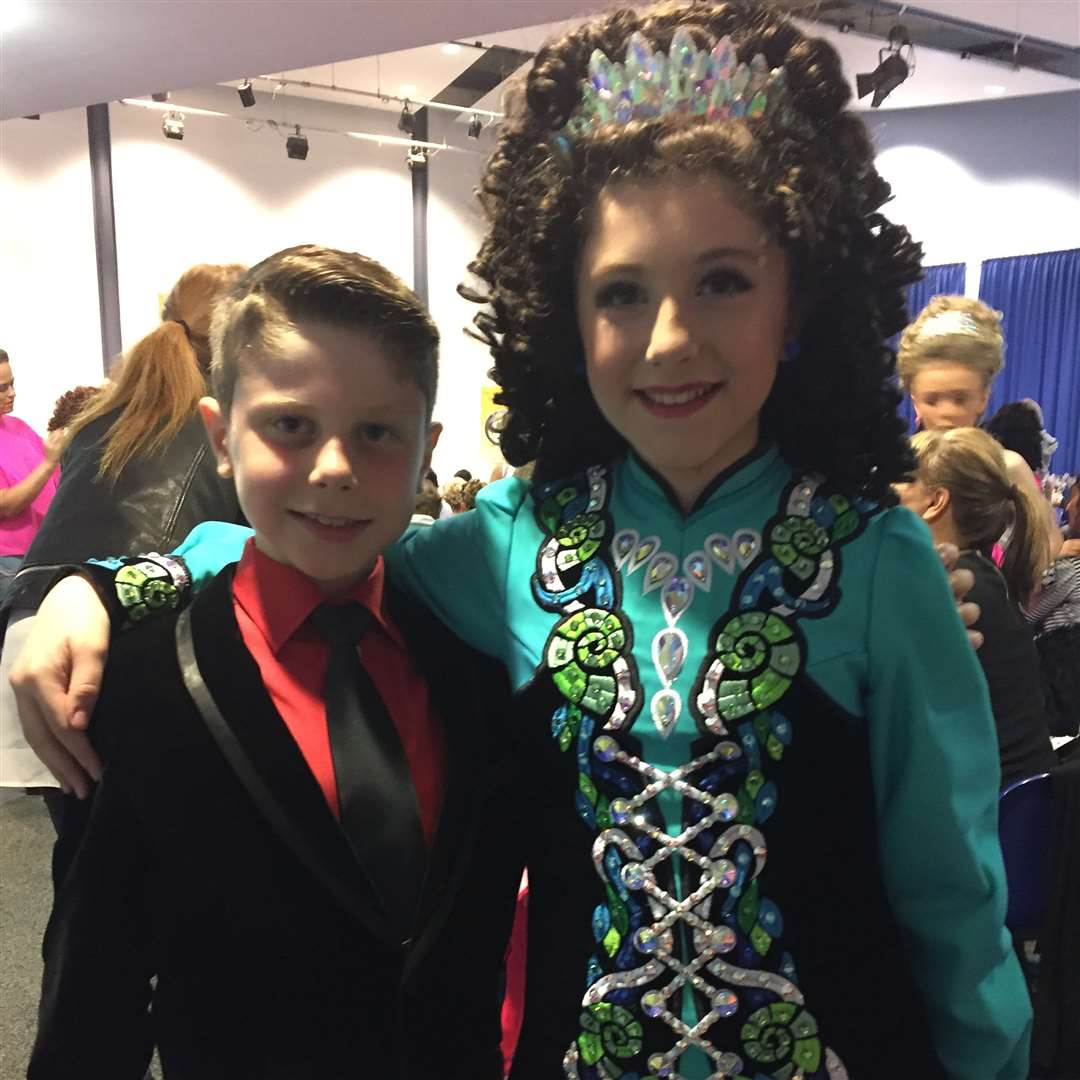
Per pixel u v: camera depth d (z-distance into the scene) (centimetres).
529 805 81
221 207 686
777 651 72
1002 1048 76
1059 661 220
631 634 76
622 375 72
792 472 79
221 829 71
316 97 696
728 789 72
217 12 285
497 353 88
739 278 70
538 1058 79
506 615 82
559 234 77
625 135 69
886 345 80
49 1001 75
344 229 726
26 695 75
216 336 77
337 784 73
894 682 72
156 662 75
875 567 73
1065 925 137
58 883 79
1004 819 139
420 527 94
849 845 74
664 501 78
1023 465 216
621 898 74
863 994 74
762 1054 72
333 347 71
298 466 72
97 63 336
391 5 279
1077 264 682
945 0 519
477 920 78
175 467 112
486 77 649
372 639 79
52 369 644
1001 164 699
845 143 77
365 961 71
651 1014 73
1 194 620
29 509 315
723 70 72
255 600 77
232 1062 72
